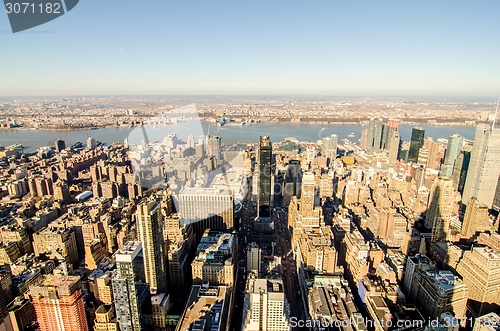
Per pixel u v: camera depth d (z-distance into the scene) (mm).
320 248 199750
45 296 129500
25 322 157375
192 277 187500
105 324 148500
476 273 178875
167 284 181625
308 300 179875
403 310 166750
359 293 185500
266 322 144250
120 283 143500
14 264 195875
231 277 180000
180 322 146000
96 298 170250
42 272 193375
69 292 129125
